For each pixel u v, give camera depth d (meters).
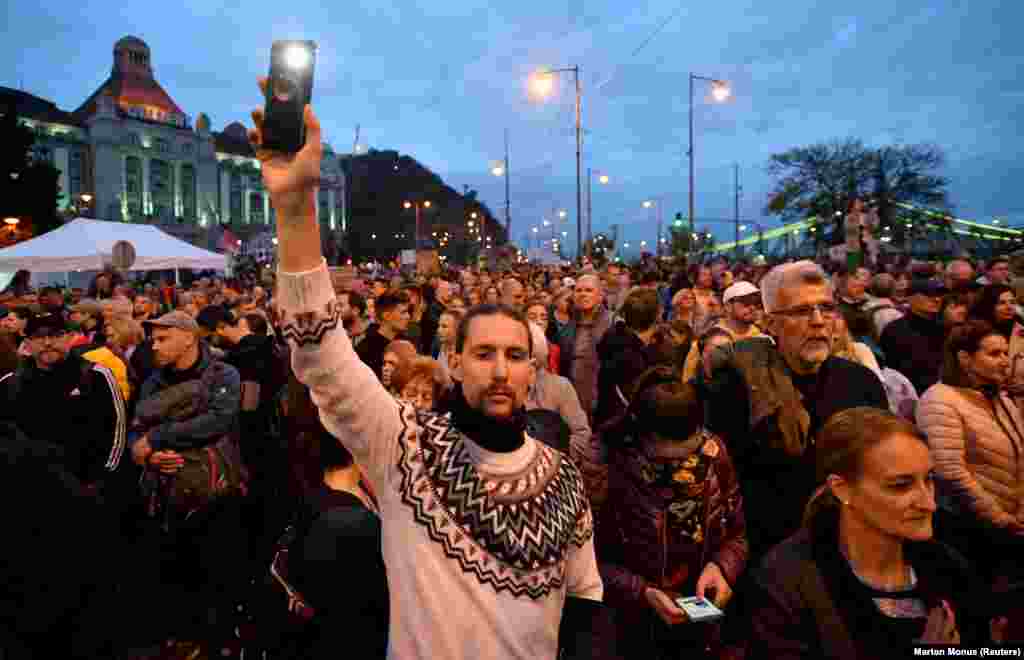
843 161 56.75
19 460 1.89
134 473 4.97
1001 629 2.48
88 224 19.69
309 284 1.55
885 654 1.76
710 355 3.37
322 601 1.89
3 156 43.94
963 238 50.50
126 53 95.12
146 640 3.96
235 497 4.44
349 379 1.62
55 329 4.66
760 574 1.93
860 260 15.09
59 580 1.86
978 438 3.29
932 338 5.88
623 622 2.84
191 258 21.77
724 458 2.79
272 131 1.42
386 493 1.70
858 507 1.80
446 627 1.57
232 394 4.48
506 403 1.74
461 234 105.12
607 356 4.94
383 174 111.44
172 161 90.38
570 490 1.82
